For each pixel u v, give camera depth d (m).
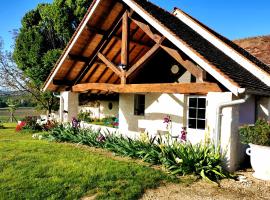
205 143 8.12
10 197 5.68
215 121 7.96
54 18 28.72
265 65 14.27
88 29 10.71
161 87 9.27
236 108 8.14
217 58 9.80
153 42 12.63
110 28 11.30
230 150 7.83
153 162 8.31
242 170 8.14
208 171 7.27
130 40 11.77
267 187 6.80
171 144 9.11
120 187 6.31
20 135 15.61
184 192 6.29
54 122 16.30
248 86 8.05
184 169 7.39
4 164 8.02
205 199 5.96
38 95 28.39
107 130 11.23
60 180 6.67
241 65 12.07
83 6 28.59
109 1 10.10
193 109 10.97
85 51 11.77
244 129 7.78
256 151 7.50
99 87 11.34
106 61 11.20
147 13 9.34
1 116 36.53
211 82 8.20
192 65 8.36
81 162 8.29
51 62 26.41
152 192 6.21
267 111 10.70
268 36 17.16
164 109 13.49
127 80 10.52
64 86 12.94
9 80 29.64
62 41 30.44
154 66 13.50
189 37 10.38
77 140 11.36
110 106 26.81
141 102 14.87
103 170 7.50
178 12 14.82
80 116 25.34
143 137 9.73
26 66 28.95
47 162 8.27
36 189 6.12
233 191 6.48
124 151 9.16
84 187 6.27
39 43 28.30
